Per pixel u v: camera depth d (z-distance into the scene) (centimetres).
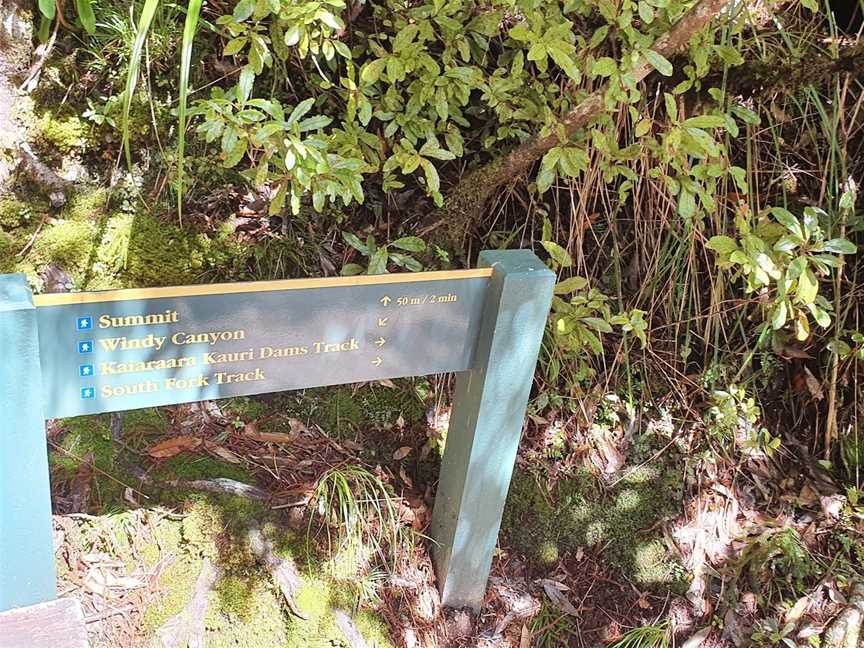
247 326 157
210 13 222
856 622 257
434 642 219
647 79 246
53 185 212
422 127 219
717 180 268
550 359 255
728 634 251
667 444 272
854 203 282
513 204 263
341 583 212
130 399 153
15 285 137
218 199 229
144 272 220
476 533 211
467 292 176
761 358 286
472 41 232
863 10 264
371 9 231
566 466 259
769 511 278
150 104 218
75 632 146
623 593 251
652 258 271
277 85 231
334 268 239
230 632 196
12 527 148
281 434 225
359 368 174
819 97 277
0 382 135
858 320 285
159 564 197
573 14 237
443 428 245
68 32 211
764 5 268
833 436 290
